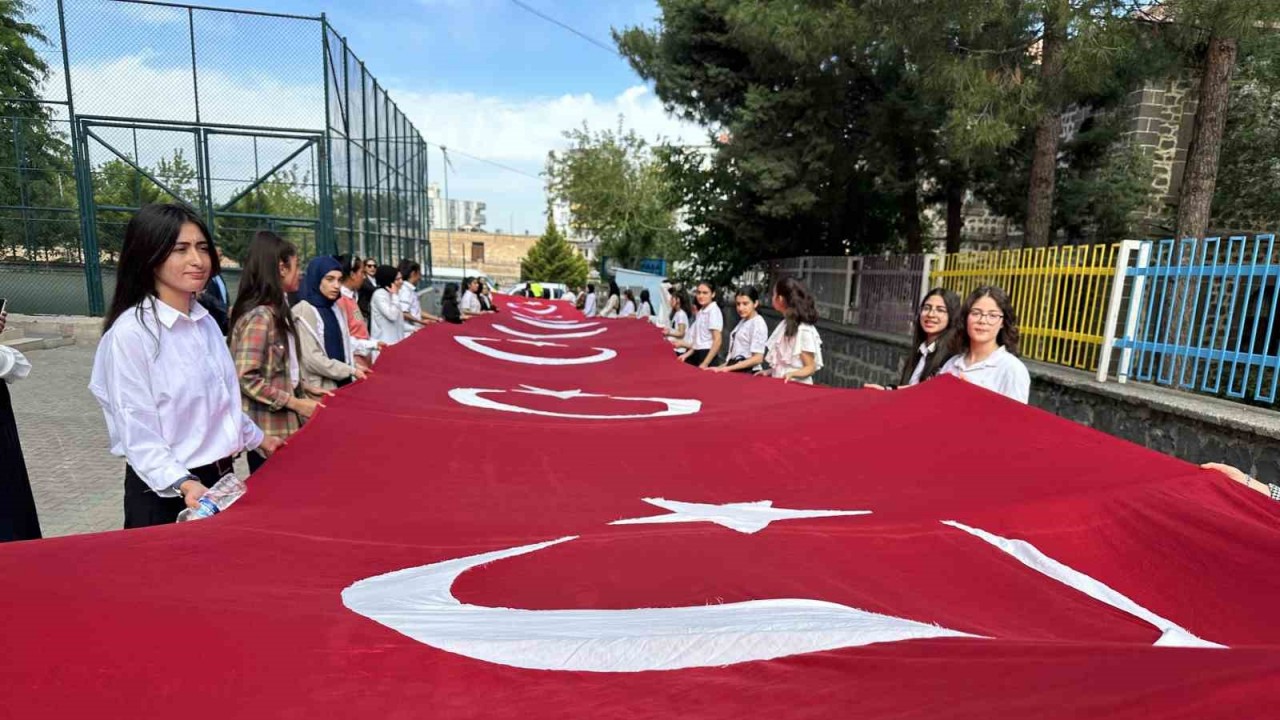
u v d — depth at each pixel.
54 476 5.28
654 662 1.46
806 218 14.66
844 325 11.26
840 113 12.23
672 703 1.29
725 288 19.39
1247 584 1.90
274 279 3.33
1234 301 4.30
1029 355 6.34
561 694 1.33
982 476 2.78
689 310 10.22
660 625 1.63
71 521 4.45
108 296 13.17
